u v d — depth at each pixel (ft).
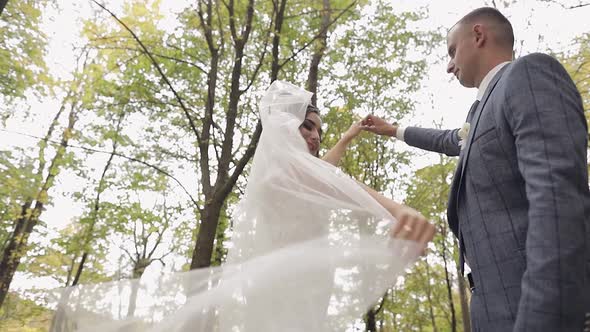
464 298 40.27
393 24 31.96
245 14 21.68
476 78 5.75
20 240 37.29
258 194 5.53
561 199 3.31
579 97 4.00
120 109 26.63
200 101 25.77
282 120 6.07
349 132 8.76
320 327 4.56
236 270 5.25
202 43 24.90
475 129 4.90
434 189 36.70
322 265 4.79
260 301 4.80
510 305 4.11
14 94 33.27
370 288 4.58
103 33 23.45
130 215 34.30
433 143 8.38
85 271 37.73
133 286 5.47
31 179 35.24
